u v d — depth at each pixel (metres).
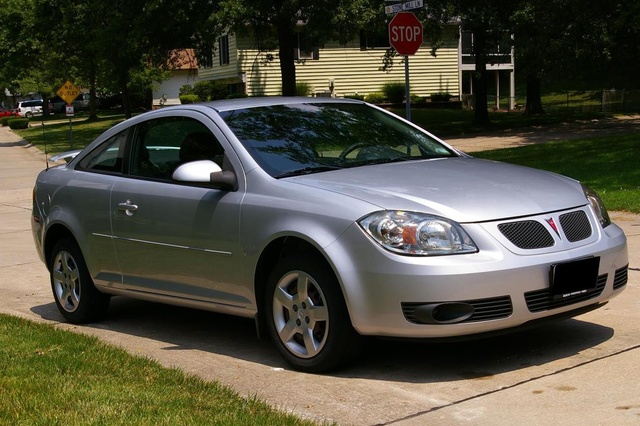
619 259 5.40
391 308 4.80
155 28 28.67
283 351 5.37
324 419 4.39
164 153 6.32
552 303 4.95
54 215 6.99
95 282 6.75
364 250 4.86
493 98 56.09
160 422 4.13
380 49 46.09
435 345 5.70
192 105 6.40
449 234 4.80
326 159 5.83
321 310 5.11
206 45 31.17
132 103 70.94
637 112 36.84
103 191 6.58
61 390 4.70
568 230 5.15
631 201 11.09
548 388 4.70
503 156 18.78
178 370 5.22
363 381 5.02
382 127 6.46
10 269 9.68
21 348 5.74
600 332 5.79
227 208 5.60
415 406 4.54
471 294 4.71
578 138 23.80
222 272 5.68
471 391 4.73
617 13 22.81
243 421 4.17
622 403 4.40
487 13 30.06
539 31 27.16
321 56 45.12
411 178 5.42
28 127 58.69
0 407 4.41
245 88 44.41
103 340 6.26
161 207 6.06
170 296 6.15
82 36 38.31
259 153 5.72
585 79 59.56
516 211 5.01
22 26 46.78
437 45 31.41
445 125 33.47
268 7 27.36
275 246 5.44
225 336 6.36
